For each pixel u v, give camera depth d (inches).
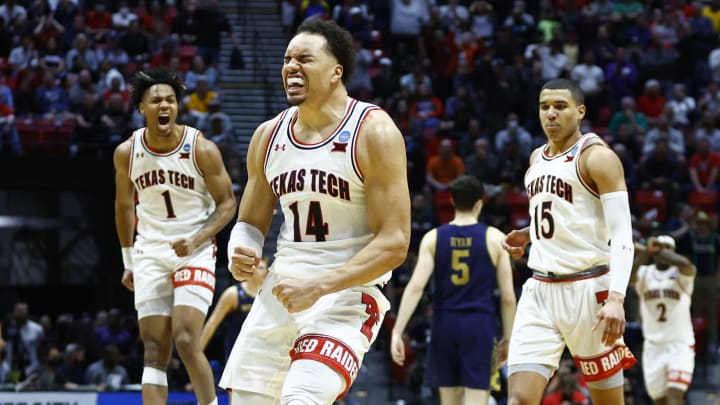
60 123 690.2
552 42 794.8
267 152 187.5
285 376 186.5
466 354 320.2
